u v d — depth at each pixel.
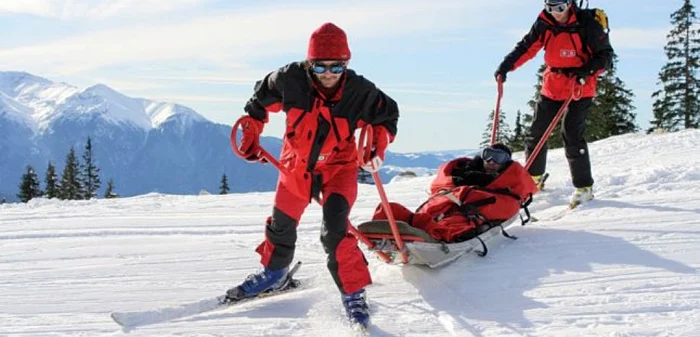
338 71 3.30
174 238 5.65
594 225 5.13
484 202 4.79
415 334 3.35
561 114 5.68
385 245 4.21
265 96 3.54
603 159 9.56
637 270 4.14
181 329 3.43
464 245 4.48
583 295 3.79
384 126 3.53
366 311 3.46
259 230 6.00
